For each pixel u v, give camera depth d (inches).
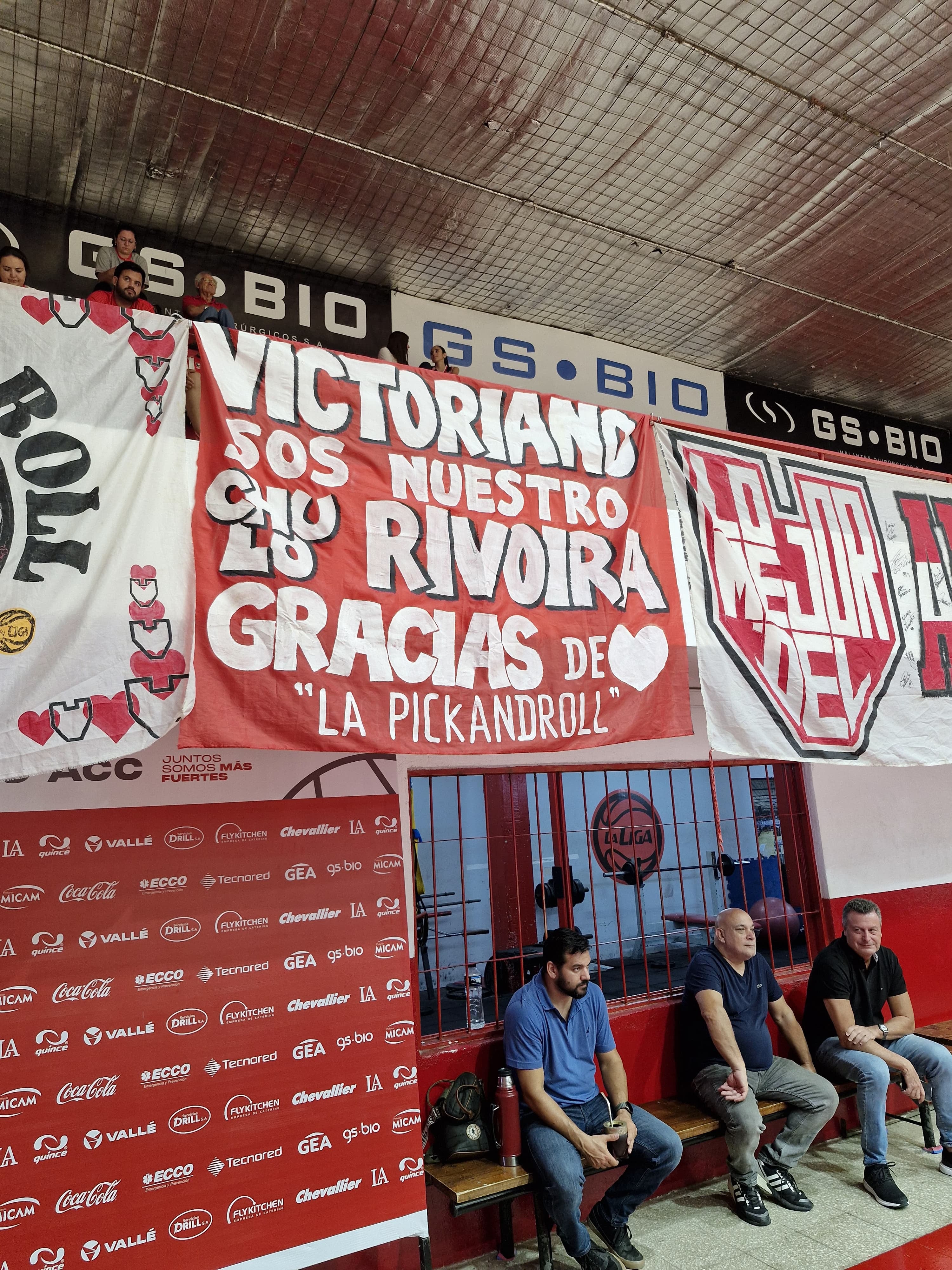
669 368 263.0
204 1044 118.0
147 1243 109.4
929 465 314.7
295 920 128.2
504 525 127.4
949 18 154.3
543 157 181.6
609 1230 136.2
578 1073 141.6
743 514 153.5
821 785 205.2
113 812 118.6
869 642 160.6
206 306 179.2
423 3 144.9
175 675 99.7
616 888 177.9
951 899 220.7
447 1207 137.2
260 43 151.2
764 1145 170.7
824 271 226.1
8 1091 105.7
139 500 102.5
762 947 205.0
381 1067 129.8
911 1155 173.6
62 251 184.7
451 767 158.7
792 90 168.4
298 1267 117.4
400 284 220.5
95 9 143.3
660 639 136.4
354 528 115.1
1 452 96.5
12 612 92.7
